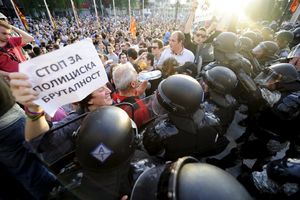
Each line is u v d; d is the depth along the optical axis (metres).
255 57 3.64
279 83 1.89
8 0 37.53
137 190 0.92
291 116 1.80
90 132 1.05
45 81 1.21
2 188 1.53
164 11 55.91
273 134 2.02
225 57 2.41
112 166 1.07
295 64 2.67
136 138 1.41
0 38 2.49
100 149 1.02
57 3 47.16
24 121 1.52
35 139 1.26
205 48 3.74
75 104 1.68
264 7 19.73
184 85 1.39
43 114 1.27
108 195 1.13
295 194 1.10
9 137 1.38
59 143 1.28
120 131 1.09
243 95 2.41
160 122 1.48
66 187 1.22
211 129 1.52
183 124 1.38
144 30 22.62
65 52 1.26
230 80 1.83
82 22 39.84
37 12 44.91
